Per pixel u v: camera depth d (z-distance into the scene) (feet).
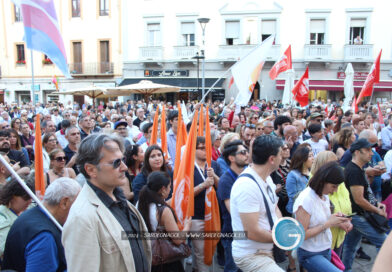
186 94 80.79
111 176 6.25
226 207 10.94
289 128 17.44
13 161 16.47
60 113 54.39
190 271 13.43
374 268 3.92
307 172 12.75
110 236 6.04
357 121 22.62
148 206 9.37
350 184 11.93
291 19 73.51
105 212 6.16
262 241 8.11
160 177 9.57
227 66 77.61
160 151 12.15
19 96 91.15
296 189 12.37
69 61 87.45
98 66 85.46
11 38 89.04
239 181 8.51
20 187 8.77
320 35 73.61
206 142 12.23
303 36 73.41
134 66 83.05
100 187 6.42
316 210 9.28
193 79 79.20
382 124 29.73
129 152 14.12
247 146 19.38
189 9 78.28
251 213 8.11
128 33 82.74
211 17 77.25
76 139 16.87
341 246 11.53
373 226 11.69
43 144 16.28
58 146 17.01
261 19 74.79
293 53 74.13
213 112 42.78
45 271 6.87
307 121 24.66
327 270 8.88
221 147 14.78
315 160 11.88
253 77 18.57
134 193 12.01
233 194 8.57
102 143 6.24
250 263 8.39
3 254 7.79
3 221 8.60
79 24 86.07
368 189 12.22
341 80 72.54
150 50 80.48
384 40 70.59
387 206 13.65
